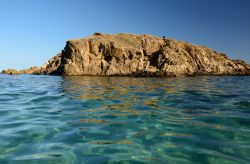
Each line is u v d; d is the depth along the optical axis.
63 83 18.34
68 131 5.68
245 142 5.00
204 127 6.02
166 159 4.22
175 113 7.49
